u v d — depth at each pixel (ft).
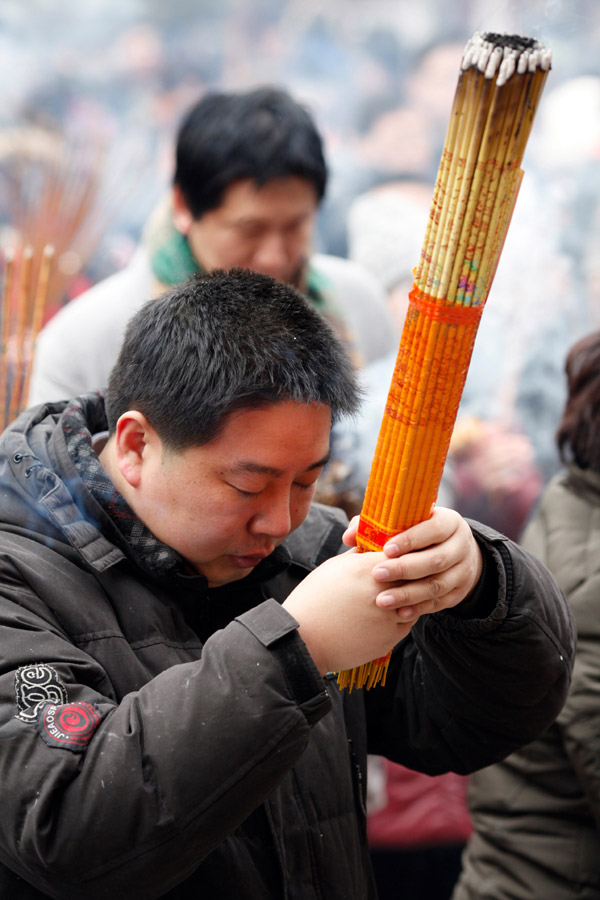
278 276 8.48
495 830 7.33
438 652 4.87
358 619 4.15
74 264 10.80
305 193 8.31
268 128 8.04
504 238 3.75
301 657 4.04
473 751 5.27
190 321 4.48
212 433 4.31
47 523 4.75
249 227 8.22
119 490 4.83
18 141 11.87
